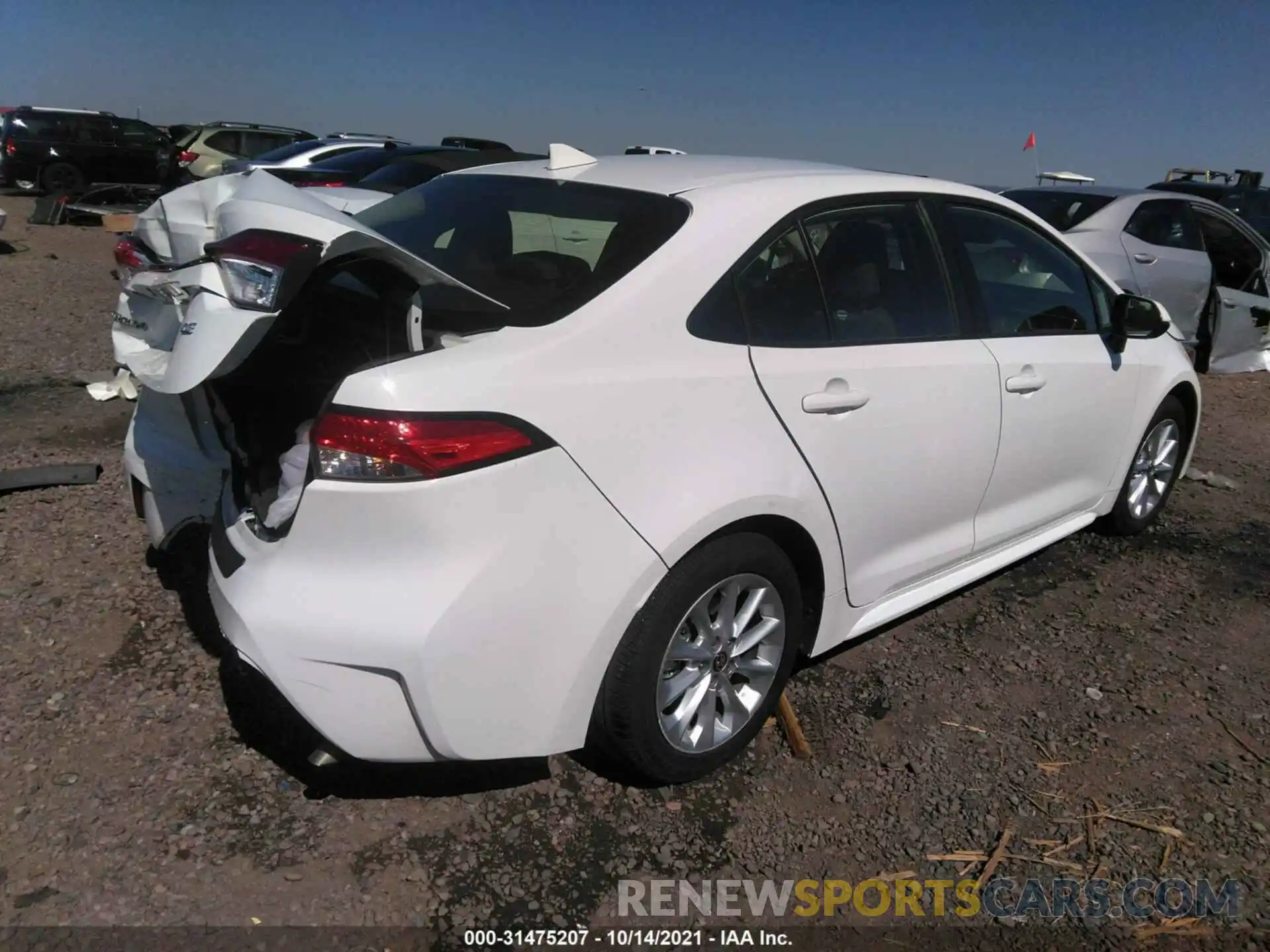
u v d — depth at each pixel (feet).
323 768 8.93
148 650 10.56
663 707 8.60
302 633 7.25
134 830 8.09
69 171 63.05
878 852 8.48
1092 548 15.14
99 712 9.51
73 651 10.44
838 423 9.33
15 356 21.99
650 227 8.87
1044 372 11.96
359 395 7.10
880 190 10.53
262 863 7.86
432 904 7.61
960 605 13.00
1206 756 9.98
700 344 8.48
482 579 7.26
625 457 7.85
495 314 8.07
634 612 8.05
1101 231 25.86
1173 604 13.33
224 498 8.95
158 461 10.50
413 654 7.18
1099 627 12.59
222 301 7.13
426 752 7.62
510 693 7.61
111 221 38.06
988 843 8.65
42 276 33.17
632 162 10.81
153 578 12.05
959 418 10.71
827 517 9.43
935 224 11.01
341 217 7.55
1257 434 22.76
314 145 41.39
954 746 9.93
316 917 7.40
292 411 9.03
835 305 9.71
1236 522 16.61
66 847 7.88
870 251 10.21
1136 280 25.59
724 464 8.41
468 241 9.73
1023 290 12.13
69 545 12.78
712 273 8.68
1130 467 14.58
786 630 9.46
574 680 7.88
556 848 8.25
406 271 7.63
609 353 7.94
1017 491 12.28
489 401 7.25
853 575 10.15
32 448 16.33
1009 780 9.46
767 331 9.02
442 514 7.10
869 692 10.82
